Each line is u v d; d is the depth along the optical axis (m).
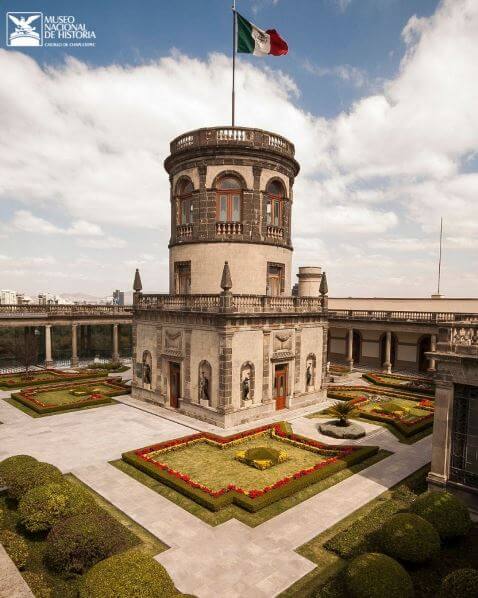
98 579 10.10
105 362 54.66
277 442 24.33
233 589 11.92
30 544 13.78
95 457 21.58
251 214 30.02
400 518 13.16
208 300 27.11
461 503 14.34
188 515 15.98
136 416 29.23
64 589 11.65
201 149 29.72
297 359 31.16
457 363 15.88
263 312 27.80
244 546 14.00
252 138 29.81
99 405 32.31
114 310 53.31
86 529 12.58
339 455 21.58
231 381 26.41
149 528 15.01
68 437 24.69
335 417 29.19
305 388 32.22
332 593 11.17
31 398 32.97
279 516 15.99
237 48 30.72
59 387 37.84
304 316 31.55
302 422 28.12
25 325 47.28
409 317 47.28
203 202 30.17
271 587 12.02
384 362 48.91
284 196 32.50
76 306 51.03
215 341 26.69
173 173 32.44
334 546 13.69
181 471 20.03
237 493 17.11
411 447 23.86
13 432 25.59
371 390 37.94
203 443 24.02
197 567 12.87
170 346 30.64
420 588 11.55
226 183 30.44
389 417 28.83
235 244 29.86
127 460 20.73
